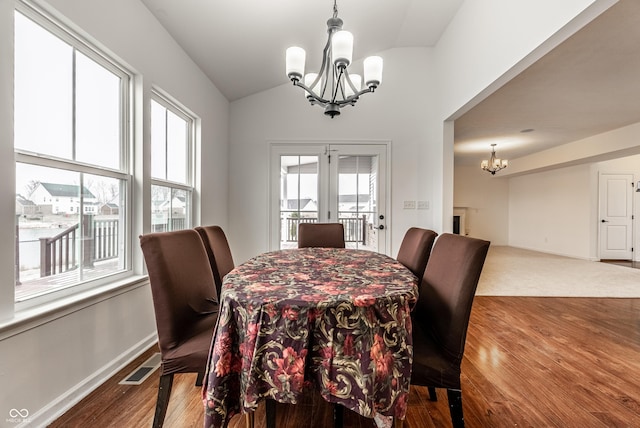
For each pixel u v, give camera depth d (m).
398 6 2.89
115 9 1.84
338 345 1.00
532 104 3.69
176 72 2.60
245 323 1.04
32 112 1.42
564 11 1.65
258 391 1.02
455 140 5.52
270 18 2.54
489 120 4.32
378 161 3.82
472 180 8.47
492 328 2.57
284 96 3.85
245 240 3.91
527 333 2.47
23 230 1.38
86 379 1.60
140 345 2.05
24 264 1.38
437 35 3.48
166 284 1.26
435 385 1.14
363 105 3.81
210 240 1.93
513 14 2.11
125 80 2.06
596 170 6.09
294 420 1.44
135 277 2.04
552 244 7.00
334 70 1.93
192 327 1.38
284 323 1.00
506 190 8.48
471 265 1.17
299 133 3.86
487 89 2.52
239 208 3.90
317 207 3.88
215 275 1.89
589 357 2.06
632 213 6.11
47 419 1.37
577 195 6.36
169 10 2.24
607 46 2.44
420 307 1.52
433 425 1.41
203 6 2.27
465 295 1.16
